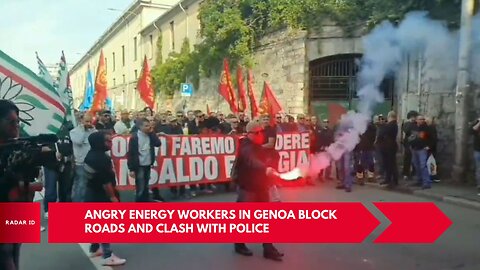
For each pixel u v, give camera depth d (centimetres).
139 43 3869
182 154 928
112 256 533
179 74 2555
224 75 1421
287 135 1055
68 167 729
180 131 1005
